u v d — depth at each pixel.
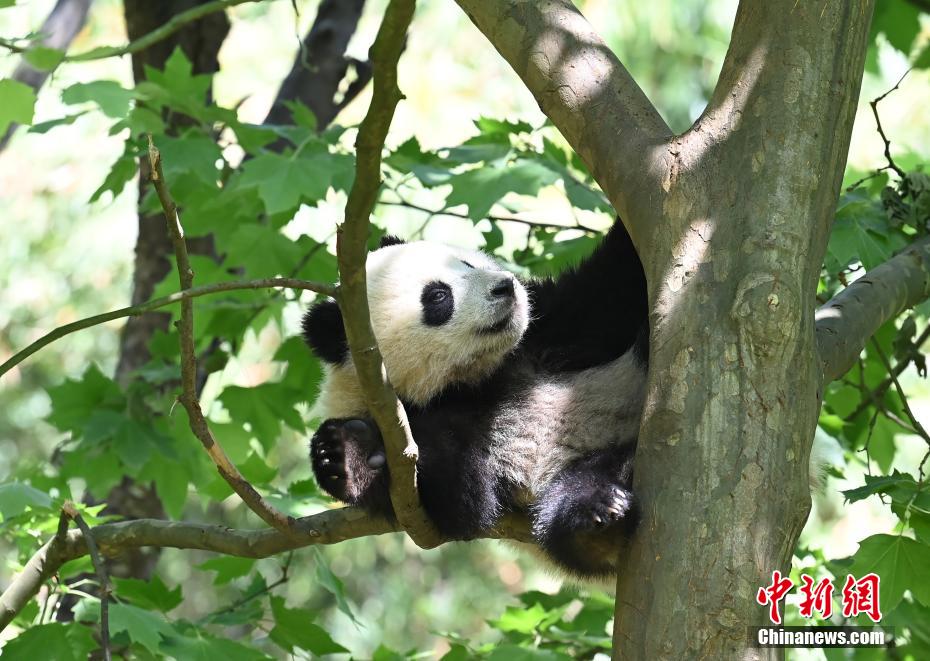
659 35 21.05
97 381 11.31
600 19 21.06
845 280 9.30
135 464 10.77
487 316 8.70
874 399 9.66
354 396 9.14
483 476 8.02
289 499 9.22
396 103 5.06
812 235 5.91
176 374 11.09
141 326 13.43
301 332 9.34
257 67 21.22
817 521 19.08
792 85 6.02
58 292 23.42
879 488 7.05
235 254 10.95
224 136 14.95
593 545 6.77
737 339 5.75
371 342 5.71
